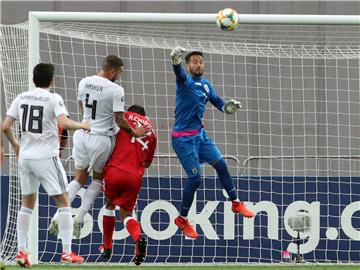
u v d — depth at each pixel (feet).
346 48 140.15
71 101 137.39
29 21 114.52
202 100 107.86
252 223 125.29
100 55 142.20
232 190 110.63
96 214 123.34
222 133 140.15
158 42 134.51
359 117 142.10
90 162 105.91
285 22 114.42
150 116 140.05
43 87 94.63
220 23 107.55
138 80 141.90
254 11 150.20
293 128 138.62
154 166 133.80
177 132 108.17
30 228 112.06
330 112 142.20
